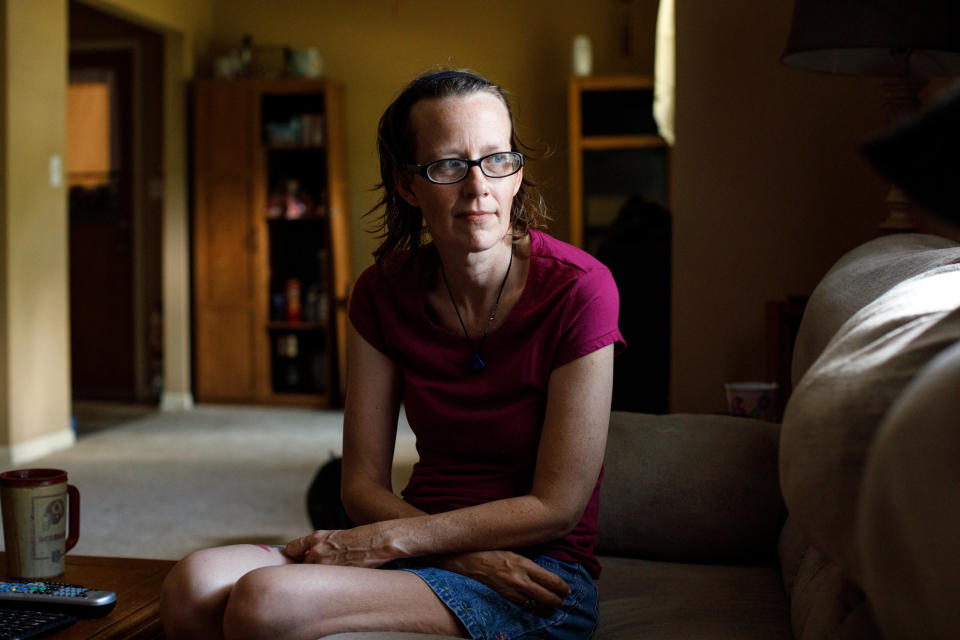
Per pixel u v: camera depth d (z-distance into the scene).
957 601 0.70
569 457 1.41
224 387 6.96
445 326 1.55
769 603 1.55
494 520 1.38
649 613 1.52
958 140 0.52
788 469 0.91
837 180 3.30
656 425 1.91
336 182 6.83
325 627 1.25
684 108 3.40
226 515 3.94
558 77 6.94
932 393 0.71
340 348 6.81
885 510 0.73
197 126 6.88
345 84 7.18
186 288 6.95
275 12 7.25
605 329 1.45
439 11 7.05
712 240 3.41
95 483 4.53
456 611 1.30
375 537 1.38
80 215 7.33
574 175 6.66
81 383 7.41
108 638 1.31
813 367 1.05
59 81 5.39
